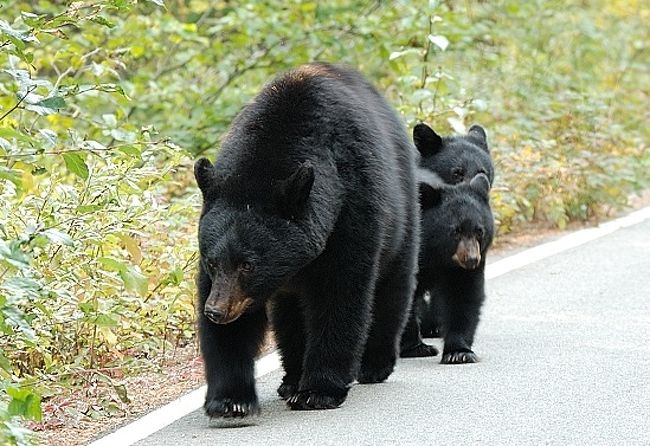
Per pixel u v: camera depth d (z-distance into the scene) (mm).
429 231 12930
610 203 21094
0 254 8273
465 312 12719
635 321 13844
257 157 9938
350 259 10289
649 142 25578
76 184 12555
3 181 10953
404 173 11555
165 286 12695
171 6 23375
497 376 11641
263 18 21000
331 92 10586
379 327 11570
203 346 10102
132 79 20344
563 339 13109
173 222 13625
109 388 11461
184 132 19719
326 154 10188
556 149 21391
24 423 10289
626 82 28594
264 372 12172
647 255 17734
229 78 21953
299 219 9711
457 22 21641
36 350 11180
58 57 16547
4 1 10922
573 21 27828
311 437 9602
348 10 22766
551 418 9992
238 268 9578
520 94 23031
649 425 9742
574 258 17625
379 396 10992
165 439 9695
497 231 19047
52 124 16500
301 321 11070
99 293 11680
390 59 19031
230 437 9695
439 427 9805
